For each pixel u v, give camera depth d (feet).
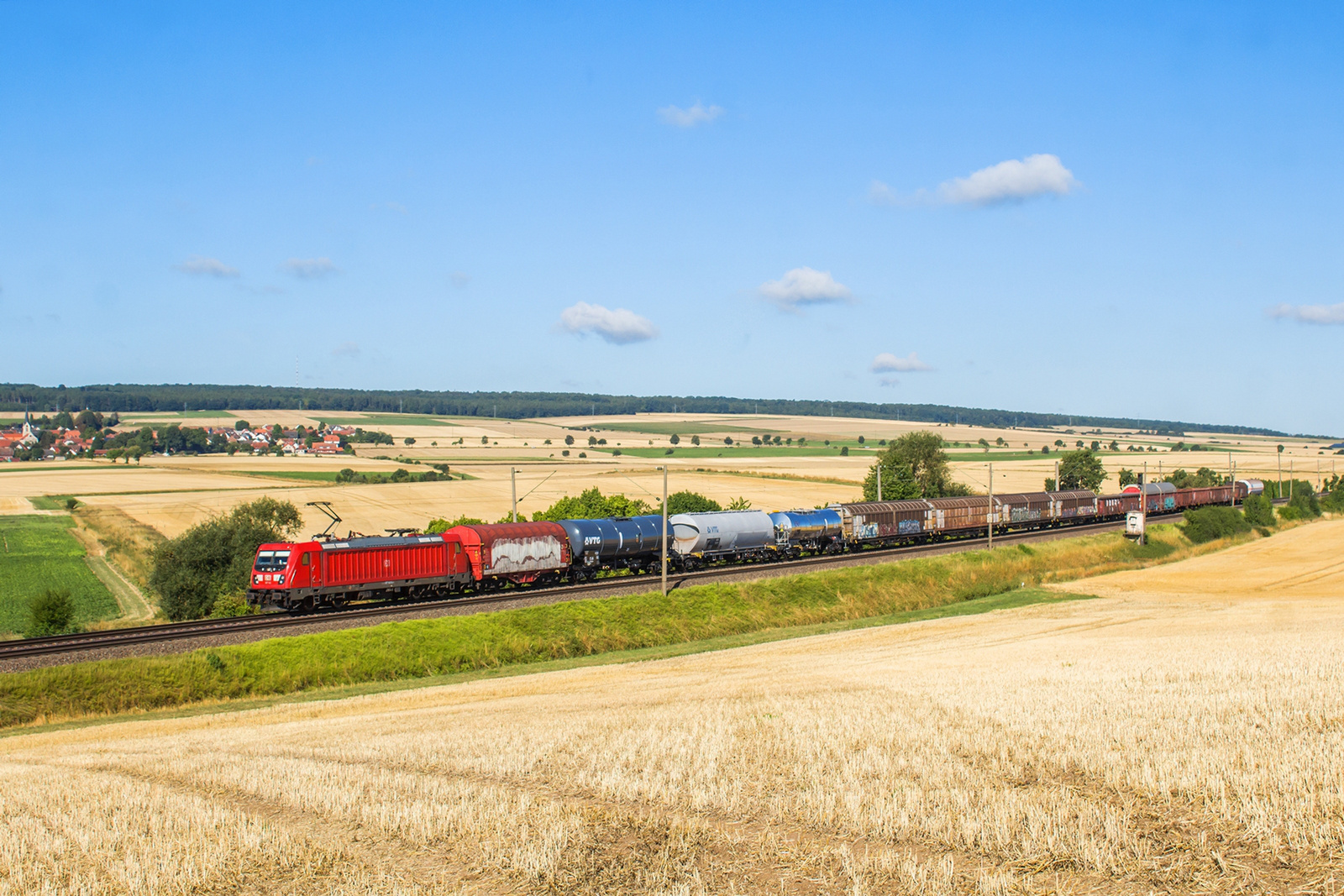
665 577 161.79
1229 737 53.62
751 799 48.21
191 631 127.13
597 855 41.42
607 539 183.73
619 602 152.66
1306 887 33.65
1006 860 37.96
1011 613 162.81
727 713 73.15
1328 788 41.65
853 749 57.57
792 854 40.42
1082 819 40.42
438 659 125.90
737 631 156.15
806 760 55.21
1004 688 77.77
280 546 145.48
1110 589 196.13
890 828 42.01
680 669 112.47
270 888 39.27
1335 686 68.54
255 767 59.93
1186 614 152.87
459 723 76.89
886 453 381.81
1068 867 36.83
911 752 55.83
